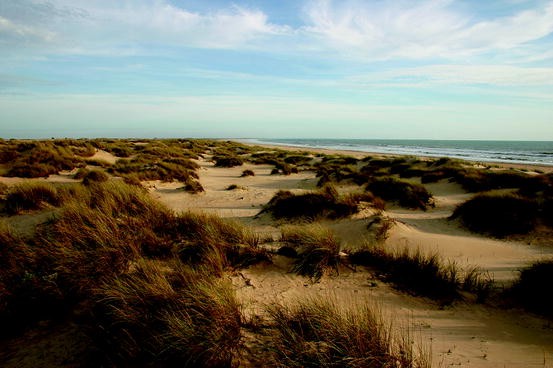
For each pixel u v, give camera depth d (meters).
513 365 2.72
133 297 2.88
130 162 18.02
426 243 6.46
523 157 47.66
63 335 2.74
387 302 3.84
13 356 2.51
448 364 2.66
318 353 2.34
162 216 5.47
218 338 2.45
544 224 7.64
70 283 3.27
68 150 18.53
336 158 27.70
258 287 3.82
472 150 70.56
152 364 2.36
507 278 4.85
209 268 3.81
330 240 4.90
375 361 2.26
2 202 7.47
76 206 5.48
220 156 29.36
